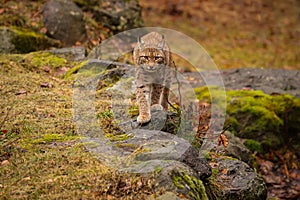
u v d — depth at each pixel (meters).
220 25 19.31
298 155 10.21
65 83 8.50
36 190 5.16
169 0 20.72
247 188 6.30
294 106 10.43
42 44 10.75
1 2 11.64
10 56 9.42
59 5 11.55
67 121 6.79
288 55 17.00
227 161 6.77
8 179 5.34
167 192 5.06
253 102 10.20
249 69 12.20
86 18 12.39
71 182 5.26
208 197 5.81
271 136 10.02
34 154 5.80
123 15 13.12
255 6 21.44
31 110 7.02
